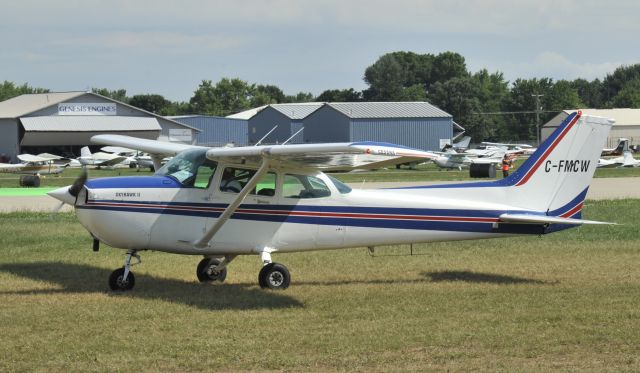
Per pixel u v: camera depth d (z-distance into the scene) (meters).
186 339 13.76
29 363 12.34
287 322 15.01
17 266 21.52
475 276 20.22
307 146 15.90
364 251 24.34
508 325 14.77
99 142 22.19
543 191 19.61
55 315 15.43
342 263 22.19
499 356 12.80
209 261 19.56
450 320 15.16
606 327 14.54
